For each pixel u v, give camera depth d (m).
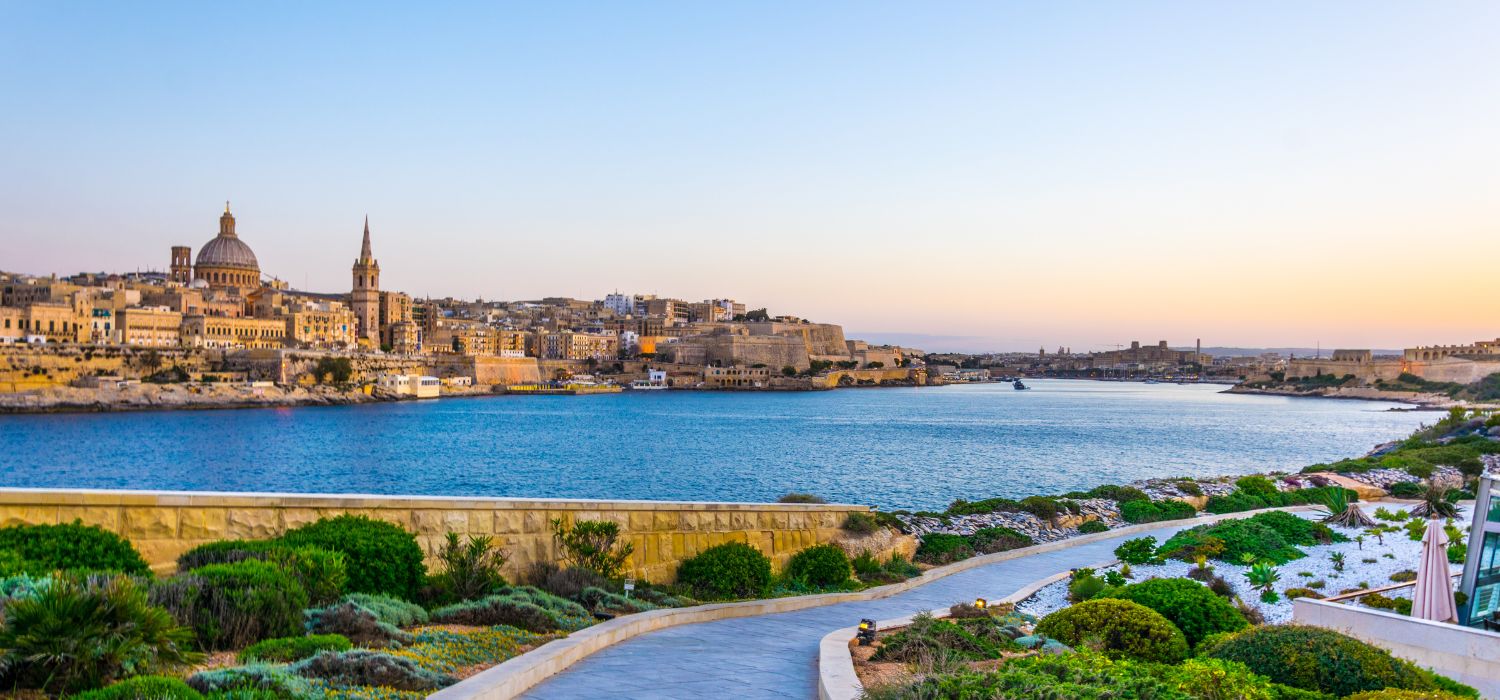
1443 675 20.02
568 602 22.67
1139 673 15.66
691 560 30.86
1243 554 39.75
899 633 20.42
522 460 136.75
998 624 23.39
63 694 11.35
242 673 12.75
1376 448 122.88
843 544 39.75
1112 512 61.38
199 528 19.52
